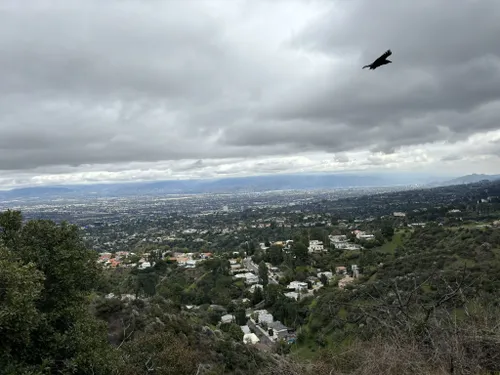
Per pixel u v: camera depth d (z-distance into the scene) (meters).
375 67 4.86
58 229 13.62
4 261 9.78
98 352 11.25
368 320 7.05
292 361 6.86
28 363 10.39
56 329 11.95
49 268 12.40
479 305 6.67
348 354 6.51
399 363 5.70
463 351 5.72
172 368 13.35
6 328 9.06
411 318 6.52
